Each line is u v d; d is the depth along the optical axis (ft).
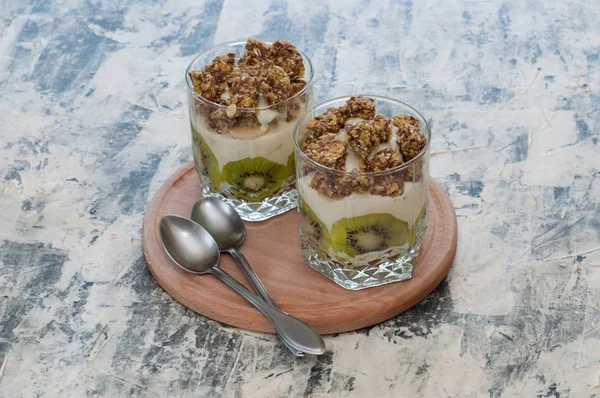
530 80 3.44
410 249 2.74
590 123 3.25
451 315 2.72
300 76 2.96
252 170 2.91
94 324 2.75
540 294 2.76
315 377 2.61
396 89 3.44
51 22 3.82
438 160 3.17
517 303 2.74
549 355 2.63
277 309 2.68
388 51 3.61
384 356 2.64
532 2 3.80
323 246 2.75
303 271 2.81
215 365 2.65
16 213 3.06
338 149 2.67
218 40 3.70
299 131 2.78
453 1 3.84
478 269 2.82
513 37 3.64
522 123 3.27
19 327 2.75
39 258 2.92
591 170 3.09
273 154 2.89
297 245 2.89
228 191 2.96
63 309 2.78
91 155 3.25
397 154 2.69
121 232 2.99
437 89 3.43
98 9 3.89
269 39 3.68
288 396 2.58
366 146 2.68
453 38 3.65
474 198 3.03
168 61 3.62
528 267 2.82
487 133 3.25
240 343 2.69
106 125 3.37
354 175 2.63
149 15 3.84
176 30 3.76
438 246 2.84
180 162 3.21
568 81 3.43
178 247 2.82
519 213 2.97
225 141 2.87
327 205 2.67
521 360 2.62
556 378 2.59
